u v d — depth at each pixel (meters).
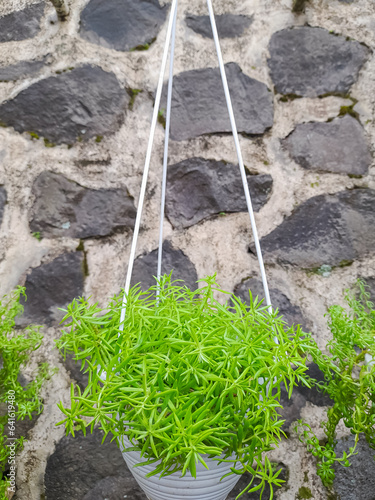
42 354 0.71
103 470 0.68
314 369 0.69
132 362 0.43
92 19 0.80
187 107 0.77
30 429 0.69
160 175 0.76
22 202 0.75
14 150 0.76
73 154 0.76
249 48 0.79
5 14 0.81
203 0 0.80
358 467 0.66
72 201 0.75
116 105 0.77
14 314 0.62
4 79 0.78
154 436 0.39
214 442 0.40
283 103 0.77
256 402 0.43
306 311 0.71
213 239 0.75
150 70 0.79
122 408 0.42
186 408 0.41
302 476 0.67
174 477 0.42
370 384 0.50
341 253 0.72
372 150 0.75
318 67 0.77
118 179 0.76
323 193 0.74
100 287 0.74
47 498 0.68
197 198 0.76
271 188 0.75
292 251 0.73
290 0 0.79
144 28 0.80
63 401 0.70
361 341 0.53
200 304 0.49
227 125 0.77
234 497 0.67
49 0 0.80
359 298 0.71
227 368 0.42
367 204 0.73
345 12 0.78
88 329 0.46
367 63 0.77
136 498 0.68
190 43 0.79
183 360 0.42
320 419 0.68
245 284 0.73
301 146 0.76
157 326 0.47
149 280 0.74
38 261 0.74
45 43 0.79
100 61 0.78
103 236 0.75
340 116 0.76
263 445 0.42
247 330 0.46
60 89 0.77
